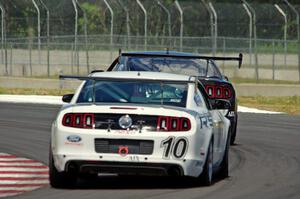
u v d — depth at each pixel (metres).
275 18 135.62
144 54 50.44
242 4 134.88
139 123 31.75
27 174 38.62
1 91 105.19
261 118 73.75
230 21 134.38
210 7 121.31
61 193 32.16
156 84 34.03
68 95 38.50
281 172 39.88
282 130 62.81
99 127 31.81
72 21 130.38
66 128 31.95
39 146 50.41
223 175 37.47
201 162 32.66
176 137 31.66
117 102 33.28
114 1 132.88
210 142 33.91
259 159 45.38
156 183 35.19
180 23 133.88
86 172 32.50
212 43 118.69
